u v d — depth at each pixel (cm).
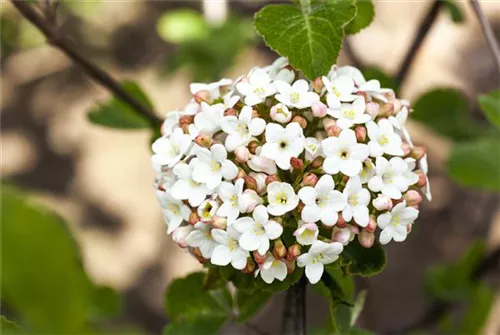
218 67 84
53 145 126
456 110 67
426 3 113
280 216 44
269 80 46
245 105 46
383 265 46
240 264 44
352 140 44
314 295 100
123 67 127
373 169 45
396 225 45
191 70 86
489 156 60
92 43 129
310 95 45
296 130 44
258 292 50
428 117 67
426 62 110
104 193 121
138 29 130
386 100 46
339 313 47
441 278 68
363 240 45
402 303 100
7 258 33
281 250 44
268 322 98
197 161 45
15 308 34
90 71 58
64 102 130
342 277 48
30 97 131
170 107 120
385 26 112
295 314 48
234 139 44
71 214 118
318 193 44
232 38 84
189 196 45
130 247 115
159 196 46
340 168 44
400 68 61
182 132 46
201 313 51
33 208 33
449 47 112
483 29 55
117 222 118
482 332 61
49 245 34
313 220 44
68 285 34
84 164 124
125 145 125
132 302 110
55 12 56
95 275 110
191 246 46
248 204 44
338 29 46
